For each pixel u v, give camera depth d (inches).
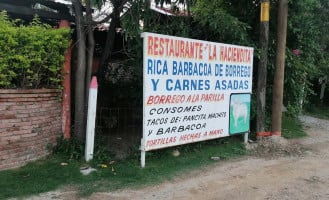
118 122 368.2
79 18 274.4
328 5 478.9
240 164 283.3
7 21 246.1
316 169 276.4
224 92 312.3
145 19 288.7
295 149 334.0
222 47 305.7
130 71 374.9
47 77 255.6
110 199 205.8
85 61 281.4
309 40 418.9
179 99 273.9
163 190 222.7
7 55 225.1
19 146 237.5
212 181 241.4
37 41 237.5
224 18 340.5
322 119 560.4
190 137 286.0
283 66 356.8
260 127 350.9
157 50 254.8
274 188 231.9
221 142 334.3
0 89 223.6
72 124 290.8
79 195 207.9
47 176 226.7
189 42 277.3
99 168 247.3
